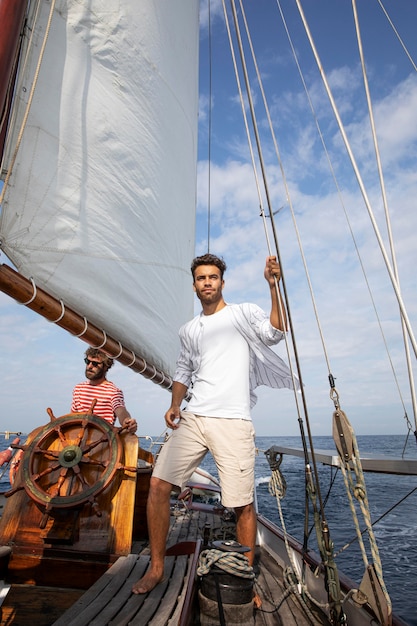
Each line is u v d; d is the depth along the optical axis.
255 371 2.28
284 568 2.48
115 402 3.02
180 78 4.12
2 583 2.17
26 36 2.13
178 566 2.08
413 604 3.66
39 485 2.45
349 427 1.60
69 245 2.40
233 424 1.97
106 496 2.44
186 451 2.00
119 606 1.62
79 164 2.49
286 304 1.71
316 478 1.70
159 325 3.46
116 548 2.26
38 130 2.23
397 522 7.00
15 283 2.13
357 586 1.77
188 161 4.41
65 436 2.65
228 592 1.66
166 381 4.07
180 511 3.88
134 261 3.00
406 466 1.62
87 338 2.68
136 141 3.03
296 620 1.80
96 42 2.71
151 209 3.23
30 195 2.18
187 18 4.57
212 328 2.15
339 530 6.56
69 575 2.19
